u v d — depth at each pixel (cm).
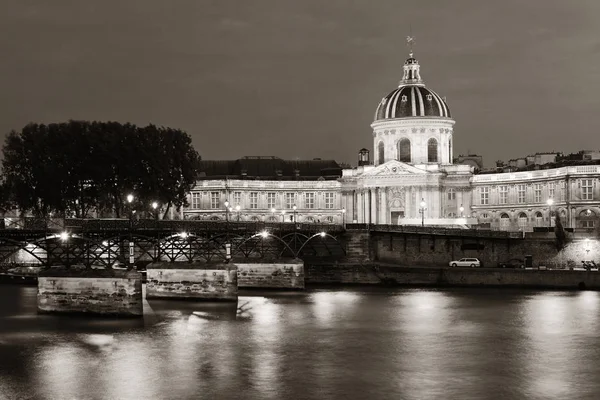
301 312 7819
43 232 7669
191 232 8900
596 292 9288
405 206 15200
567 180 13588
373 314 7700
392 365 5675
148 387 5128
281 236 10412
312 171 17888
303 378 5334
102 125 11388
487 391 5044
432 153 15925
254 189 16162
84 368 5547
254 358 5862
